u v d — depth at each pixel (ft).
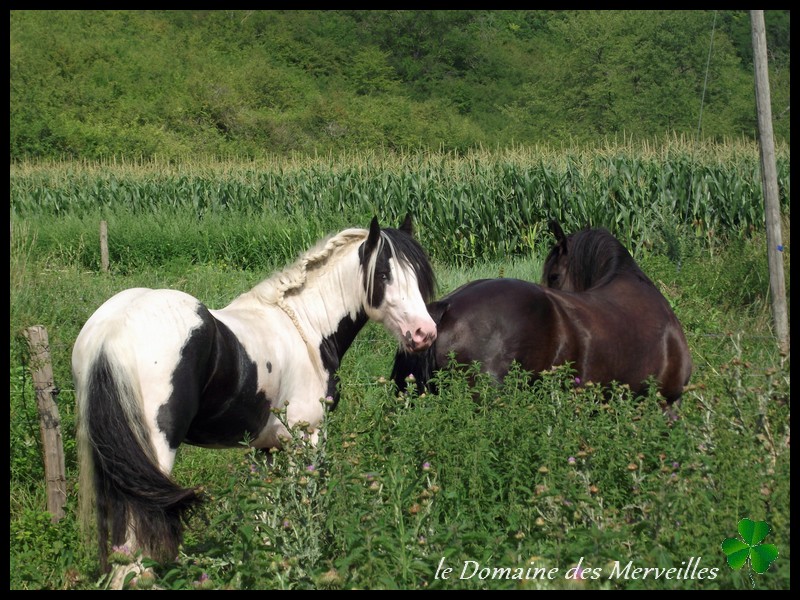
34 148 151.94
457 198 67.10
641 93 182.80
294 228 70.08
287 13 276.00
